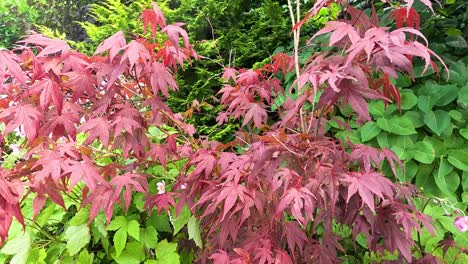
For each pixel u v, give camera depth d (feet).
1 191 2.98
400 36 3.01
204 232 5.10
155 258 5.32
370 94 3.25
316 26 8.78
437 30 7.64
